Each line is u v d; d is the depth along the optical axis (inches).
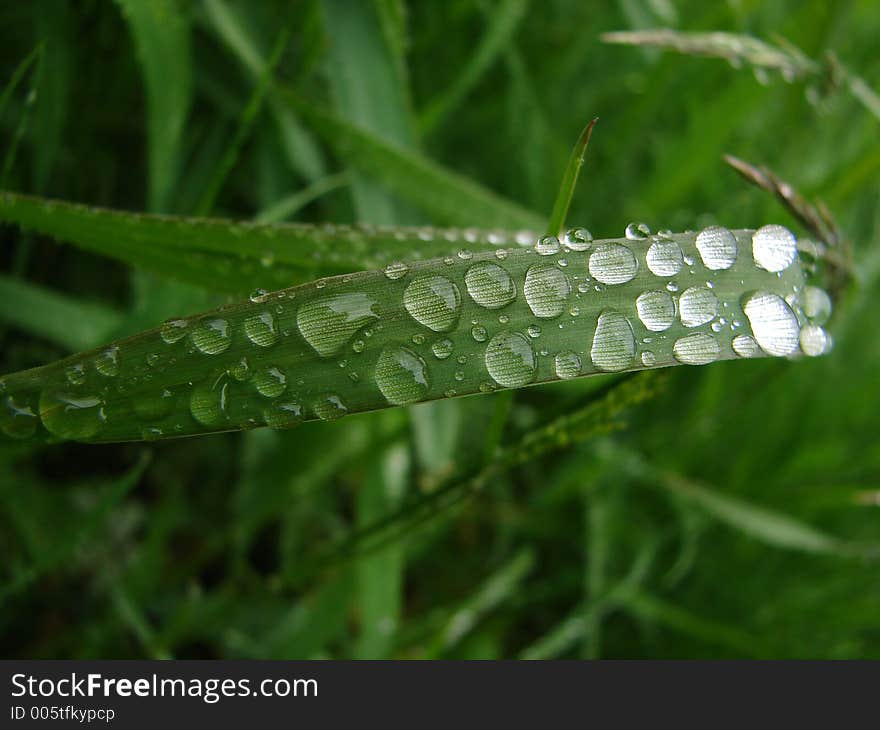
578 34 12.6
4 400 7.7
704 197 12.1
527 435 8.4
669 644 11.3
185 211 10.4
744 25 11.9
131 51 9.6
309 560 9.4
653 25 11.7
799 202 8.3
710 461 12.2
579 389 11.5
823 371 12.2
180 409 7.7
